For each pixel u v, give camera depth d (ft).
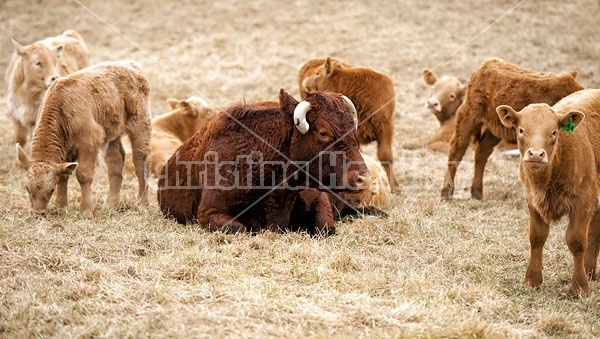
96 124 42.73
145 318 27.78
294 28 102.73
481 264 36.58
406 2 111.55
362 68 54.80
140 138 46.85
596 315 31.53
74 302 29.40
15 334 26.91
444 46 93.86
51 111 41.55
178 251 35.60
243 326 27.40
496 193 51.70
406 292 31.65
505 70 49.65
